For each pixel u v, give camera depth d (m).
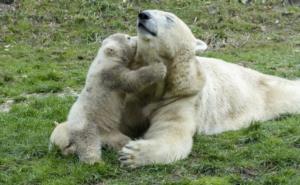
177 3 29.61
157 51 11.47
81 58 22.80
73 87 18.41
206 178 10.27
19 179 10.57
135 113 11.64
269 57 22.62
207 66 13.45
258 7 30.34
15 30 26.16
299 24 28.72
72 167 10.72
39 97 17.16
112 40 11.41
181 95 11.70
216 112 12.94
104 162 10.81
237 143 12.18
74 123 10.98
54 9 27.91
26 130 13.44
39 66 21.22
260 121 13.44
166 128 11.26
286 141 12.04
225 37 26.38
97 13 27.86
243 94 13.76
